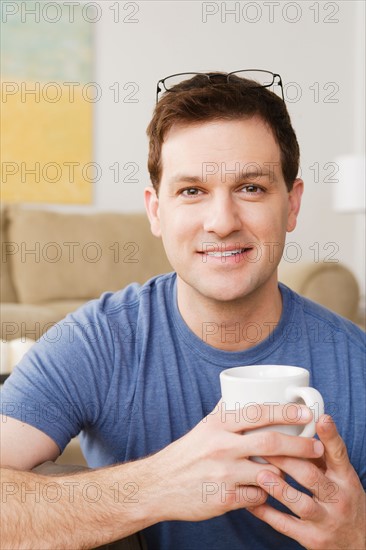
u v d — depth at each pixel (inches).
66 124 191.8
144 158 198.2
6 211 176.1
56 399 42.3
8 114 187.0
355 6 218.1
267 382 32.0
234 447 33.2
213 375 43.2
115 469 37.0
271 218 40.4
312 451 32.8
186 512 35.0
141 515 35.7
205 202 40.0
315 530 35.2
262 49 210.1
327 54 216.7
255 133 39.9
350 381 43.9
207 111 39.4
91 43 193.6
